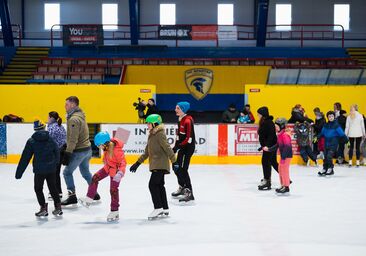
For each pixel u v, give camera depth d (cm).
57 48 2989
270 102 1945
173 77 2628
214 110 2616
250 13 3222
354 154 1725
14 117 1825
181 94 2625
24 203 1055
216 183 1303
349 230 833
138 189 1212
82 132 994
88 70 2712
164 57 2923
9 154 1691
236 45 3173
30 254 702
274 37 3203
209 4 3222
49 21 3234
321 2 3192
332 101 1936
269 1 3195
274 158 1223
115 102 1986
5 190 1205
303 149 1639
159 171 897
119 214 948
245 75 2625
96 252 710
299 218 916
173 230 830
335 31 3189
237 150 1673
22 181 1338
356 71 1986
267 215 940
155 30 3228
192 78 2623
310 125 1670
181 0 3228
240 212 964
